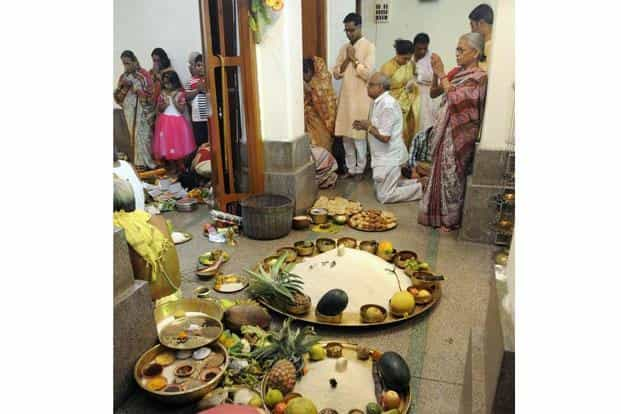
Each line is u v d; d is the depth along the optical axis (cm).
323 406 181
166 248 237
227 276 300
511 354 107
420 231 388
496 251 329
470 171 372
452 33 511
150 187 480
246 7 360
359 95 511
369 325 241
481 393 132
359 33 498
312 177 438
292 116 394
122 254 187
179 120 520
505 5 313
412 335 241
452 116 362
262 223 365
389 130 443
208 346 206
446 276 307
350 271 276
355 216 408
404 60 509
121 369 183
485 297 279
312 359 207
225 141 393
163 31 535
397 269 297
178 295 251
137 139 540
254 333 227
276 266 272
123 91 532
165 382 186
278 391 180
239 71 380
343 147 556
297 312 250
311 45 543
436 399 197
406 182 476
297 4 386
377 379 195
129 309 186
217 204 406
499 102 329
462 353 227
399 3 517
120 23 541
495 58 323
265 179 404
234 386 190
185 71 545
